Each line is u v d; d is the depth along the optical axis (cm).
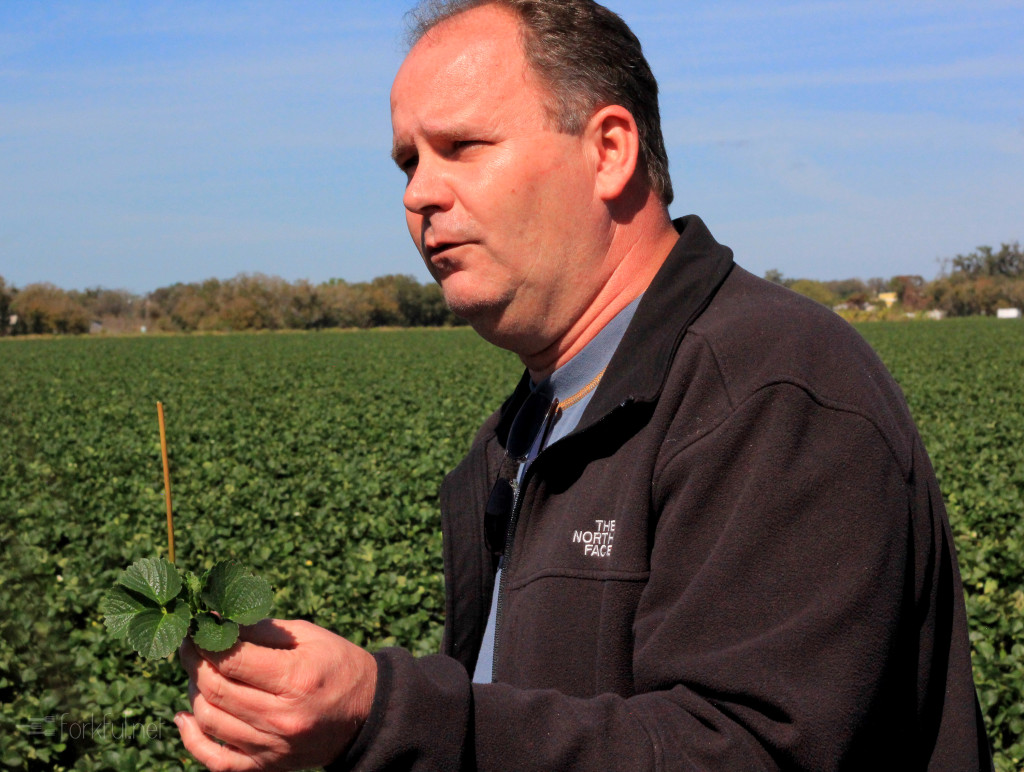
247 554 774
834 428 134
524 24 164
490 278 167
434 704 120
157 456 1349
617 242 171
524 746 122
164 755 428
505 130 162
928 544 143
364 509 967
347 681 118
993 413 1827
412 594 645
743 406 138
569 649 148
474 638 195
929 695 147
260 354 4838
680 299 158
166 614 113
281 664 114
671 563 137
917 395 2142
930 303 11094
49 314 8519
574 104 163
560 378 177
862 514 130
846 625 125
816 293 12344
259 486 1078
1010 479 1048
